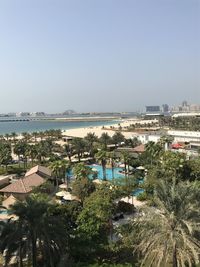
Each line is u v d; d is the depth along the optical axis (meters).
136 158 117.62
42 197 51.59
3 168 121.88
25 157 129.38
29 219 39.34
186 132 161.00
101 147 144.25
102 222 47.78
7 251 39.25
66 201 71.38
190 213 33.19
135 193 79.50
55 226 40.47
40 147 136.88
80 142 137.62
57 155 142.62
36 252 40.09
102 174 115.44
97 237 46.41
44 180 87.25
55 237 39.91
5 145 144.12
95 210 49.94
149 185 75.50
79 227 46.47
